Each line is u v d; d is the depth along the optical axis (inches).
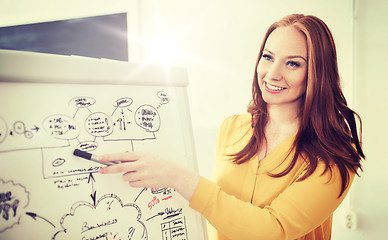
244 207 22.3
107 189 20.1
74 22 58.9
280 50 30.5
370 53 33.9
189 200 21.8
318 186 22.9
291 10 39.0
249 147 31.4
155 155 21.1
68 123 19.0
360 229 35.8
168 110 24.5
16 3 60.8
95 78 20.3
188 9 50.8
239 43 44.9
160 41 54.6
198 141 51.0
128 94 22.3
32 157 17.3
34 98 17.7
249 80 44.3
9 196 16.3
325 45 27.4
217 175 33.2
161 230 22.2
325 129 26.2
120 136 21.3
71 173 18.6
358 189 35.7
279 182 27.1
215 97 48.6
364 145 34.8
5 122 16.6
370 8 33.6
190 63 51.4
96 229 19.1
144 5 56.0
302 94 29.1
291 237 22.5
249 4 43.1
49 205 17.6
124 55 57.0
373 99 34.0
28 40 61.1
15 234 16.4
